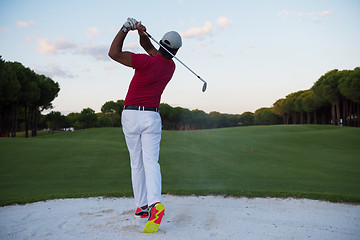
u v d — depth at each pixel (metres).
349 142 21.59
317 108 54.16
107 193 4.41
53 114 57.38
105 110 67.81
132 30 2.42
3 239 2.36
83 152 12.46
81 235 2.40
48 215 3.19
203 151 15.21
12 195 5.52
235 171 9.49
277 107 71.75
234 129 33.94
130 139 2.67
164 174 8.68
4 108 33.47
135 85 2.50
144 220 2.87
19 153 11.62
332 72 45.22
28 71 32.28
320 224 2.92
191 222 2.84
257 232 2.57
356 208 3.66
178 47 2.55
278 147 18.38
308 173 9.47
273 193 4.38
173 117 80.31
